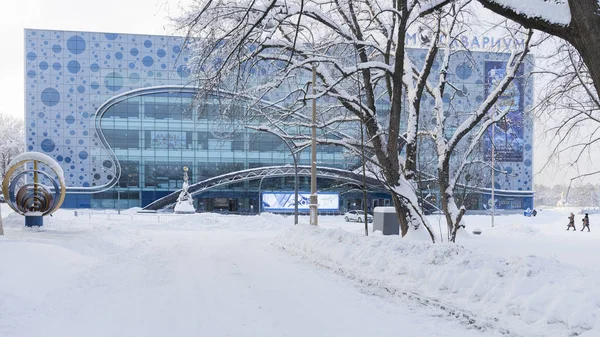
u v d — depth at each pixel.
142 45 69.12
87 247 13.77
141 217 47.34
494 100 18.27
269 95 44.00
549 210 77.88
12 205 21.02
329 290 8.71
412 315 6.68
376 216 22.58
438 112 19.95
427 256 9.37
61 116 68.06
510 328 5.59
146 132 68.19
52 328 5.85
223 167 68.94
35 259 9.38
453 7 17.14
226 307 7.27
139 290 8.73
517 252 15.38
